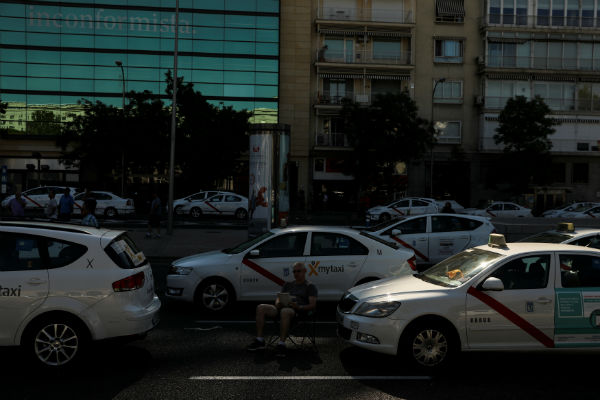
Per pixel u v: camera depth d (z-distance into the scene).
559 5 39.91
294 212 36.28
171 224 19.77
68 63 37.91
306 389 5.05
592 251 5.99
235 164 35.62
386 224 13.16
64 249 5.50
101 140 33.28
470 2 40.00
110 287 5.44
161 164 34.72
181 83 34.03
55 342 5.34
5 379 5.21
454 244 12.50
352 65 38.69
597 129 39.72
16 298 5.23
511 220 17.14
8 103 37.66
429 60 39.97
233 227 24.08
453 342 5.65
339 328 6.20
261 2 38.72
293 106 39.09
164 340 6.82
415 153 33.62
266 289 8.41
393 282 6.46
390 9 39.84
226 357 6.10
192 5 38.38
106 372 5.48
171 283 8.52
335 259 8.46
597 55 39.88
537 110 35.44
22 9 37.50
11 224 5.60
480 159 40.00
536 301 5.69
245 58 38.78
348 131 34.16
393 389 5.10
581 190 40.03
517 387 5.22
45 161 38.19
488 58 39.88
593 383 5.38
